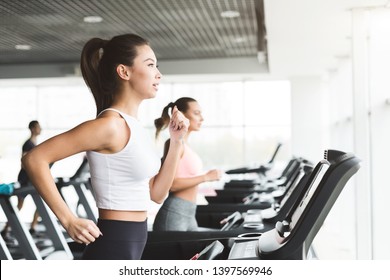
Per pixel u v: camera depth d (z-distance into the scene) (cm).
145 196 198
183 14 774
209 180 354
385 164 538
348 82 862
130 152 190
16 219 478
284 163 1264
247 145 1279
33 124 862
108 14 774
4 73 1209
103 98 204
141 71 197
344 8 559
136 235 195
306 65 1004
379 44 544
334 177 159
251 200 522
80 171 659
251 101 1272
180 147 234
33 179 181
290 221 207
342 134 845
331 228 880
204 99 1288
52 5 725
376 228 540
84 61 207
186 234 289
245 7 729
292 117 1187
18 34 908
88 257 194
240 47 1035
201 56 1130
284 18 608
